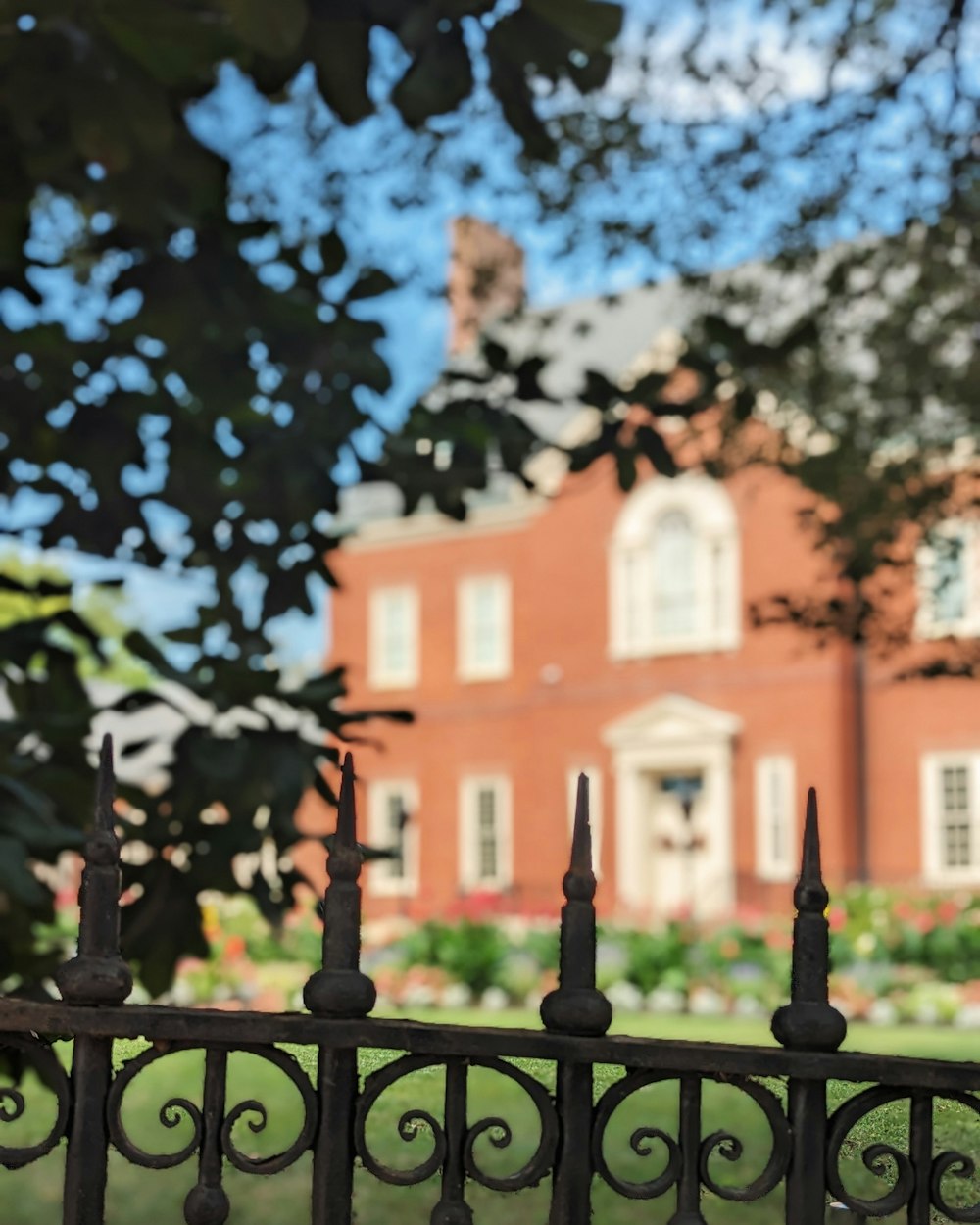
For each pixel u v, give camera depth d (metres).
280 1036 1.75
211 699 3.71
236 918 19.58
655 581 31.98
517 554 34.38
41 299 3.63
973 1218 1.70
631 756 31.62
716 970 18.14
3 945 3.94
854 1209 1.72
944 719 28.36
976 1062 1.72
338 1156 1.75
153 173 3.18
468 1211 1.74
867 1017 16.34
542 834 32.78
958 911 20.41
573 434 31.20
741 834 30.02
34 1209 6.58
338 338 3.88
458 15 2.73
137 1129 7.34
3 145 3.02
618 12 2.69
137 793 3.78
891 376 8.24
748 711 30.17
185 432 3.93
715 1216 5.43
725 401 7.02
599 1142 1.75
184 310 3.63
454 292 7.70
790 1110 1.74
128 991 1.80
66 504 3.99
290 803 3.69
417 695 35.47
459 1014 15.99
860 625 8.38
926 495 8.06
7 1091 1.79
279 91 2.79
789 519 30.14
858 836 28.98
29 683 4.07
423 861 34.69
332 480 4.06
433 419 4.07
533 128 2.92
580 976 1.78
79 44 2.51
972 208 7.72
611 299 8.52
